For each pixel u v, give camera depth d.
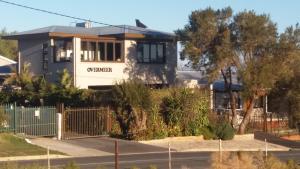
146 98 39.12
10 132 36.81
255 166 21.77
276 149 39.25
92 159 29.89
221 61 45.47
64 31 48.94
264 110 50.62
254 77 45.12
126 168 26.23
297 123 51.03
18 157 29.52
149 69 51.59
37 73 49.44
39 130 37.62
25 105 43.38
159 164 28.23
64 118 37.78
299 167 23.14
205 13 45.97
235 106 48.97
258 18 45.56
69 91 41.72
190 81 52.81
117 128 39.41
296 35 46.16
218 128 42.09
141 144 36.88
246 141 42.22
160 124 39.66
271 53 46.12
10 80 45.62
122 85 39.44
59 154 31.33
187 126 40.69
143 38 50.62
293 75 48.34
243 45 45.62
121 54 49.91
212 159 22.19
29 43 50.03
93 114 39.06
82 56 47.31
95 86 48.03
